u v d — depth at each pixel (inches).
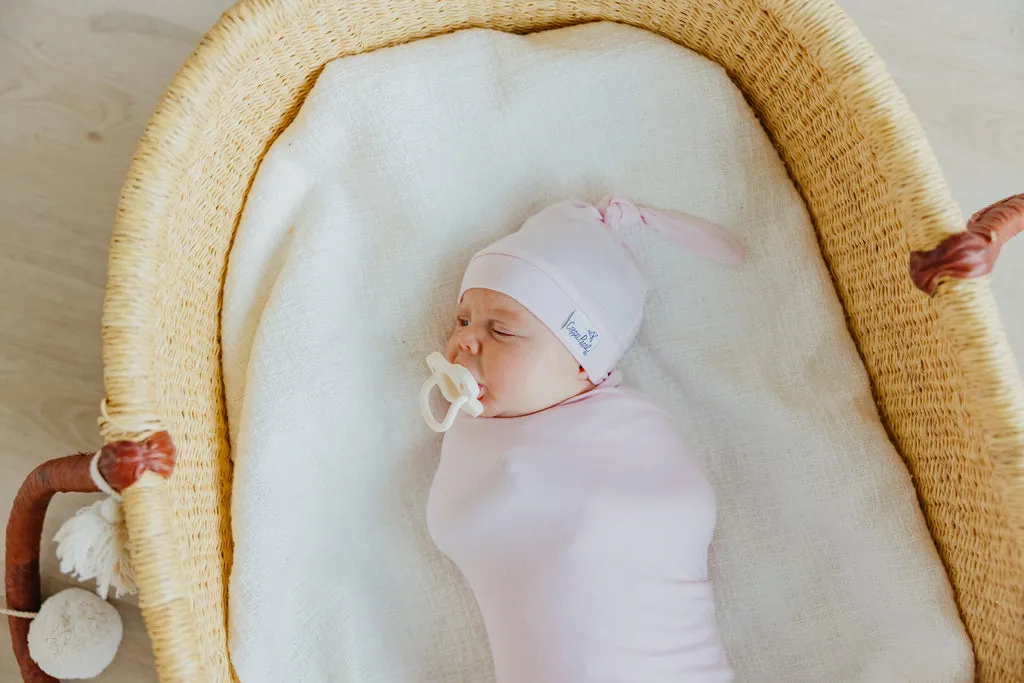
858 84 43.2
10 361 58.5
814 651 49.2
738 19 48.5
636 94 51.3
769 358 51.4
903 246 44.0
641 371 52.9
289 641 47.6
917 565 46.7
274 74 48.7
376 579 50.8
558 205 49.6
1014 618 40.8
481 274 46.6
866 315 49.8
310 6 45.7
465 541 45.3
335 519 50.1
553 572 42.7
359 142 50.9
